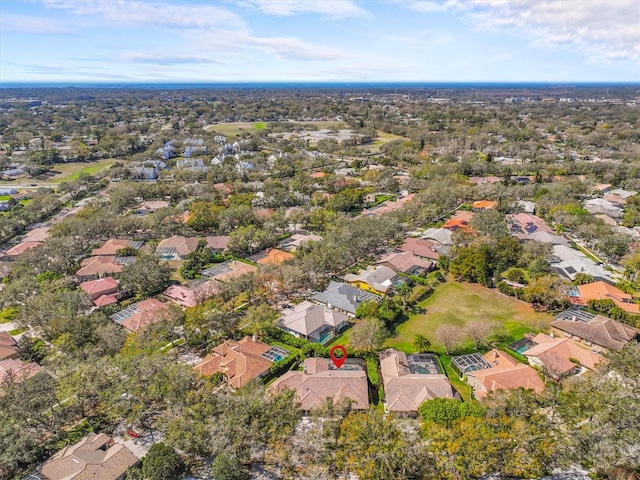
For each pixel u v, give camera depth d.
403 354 67.75
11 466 46.16
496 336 73.25
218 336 74.06
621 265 100.50
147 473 45.38
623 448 42.72
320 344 71.25
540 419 46.94
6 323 81.06
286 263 95.06
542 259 94.12
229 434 47.09
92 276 96.75
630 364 53.56
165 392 53.28
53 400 53.25
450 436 44.75
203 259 105.19
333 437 47.44
